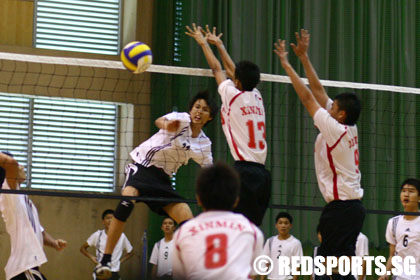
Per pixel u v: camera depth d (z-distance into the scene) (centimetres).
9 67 1578
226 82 905
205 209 581
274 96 1716
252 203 865
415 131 1809
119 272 1606
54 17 1667
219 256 552
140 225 1639
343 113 909
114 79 1644
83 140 1628
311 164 1728
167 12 1666
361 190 921
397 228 1220
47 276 1585
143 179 920
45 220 1587
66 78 1616
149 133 1650
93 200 1627
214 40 992
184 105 1652
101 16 1695
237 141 882
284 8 1738
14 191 884
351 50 1780
